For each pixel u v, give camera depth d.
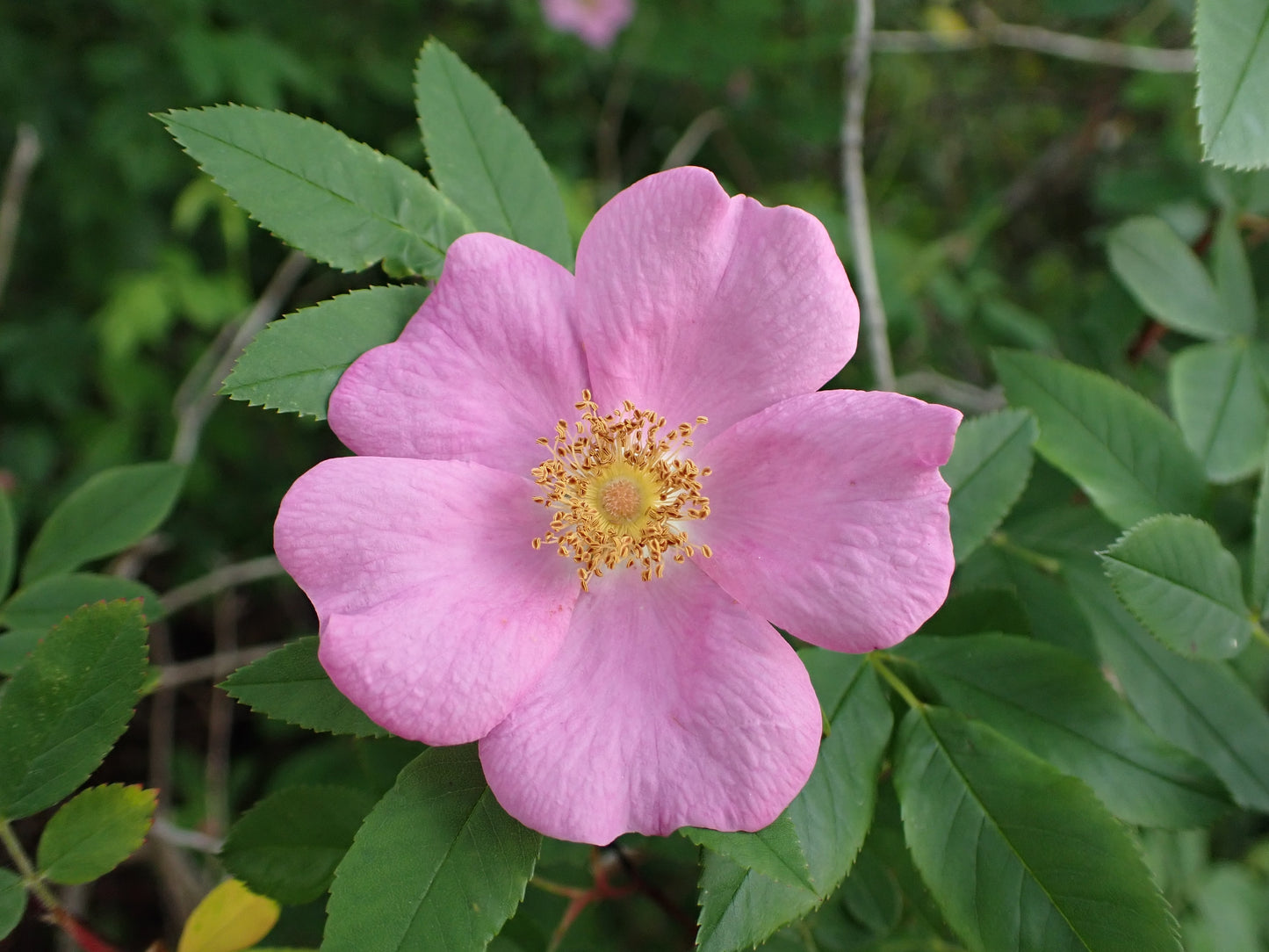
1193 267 0.17
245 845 0.13
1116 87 0.29
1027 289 0.34
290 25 0.33
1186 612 0.13
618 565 0.12
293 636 0.33
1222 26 0.12
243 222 0.30
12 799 0.12
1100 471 0.14
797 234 0.12
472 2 0.35
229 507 0.33
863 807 0.12
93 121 0.31
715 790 0.11
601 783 0.11
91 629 0.12
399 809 0.11
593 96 0.38
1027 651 0.13
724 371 0.12
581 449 0.12
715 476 0.12
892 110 0.36
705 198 0.12
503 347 0.12
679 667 0.12
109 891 0.28
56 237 0.34
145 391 0.32
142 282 0.30
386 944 0.11
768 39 0.35
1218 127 0.12
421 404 0.12
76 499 0.15
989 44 0.34
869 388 0.20
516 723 0.11
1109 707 0.13
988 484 0.14
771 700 0.11
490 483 0.12
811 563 0.11
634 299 0.12
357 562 0.11
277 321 0.12
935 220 0.37
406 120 0.35
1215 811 0.13
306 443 0.33
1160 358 0.23
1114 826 0.12
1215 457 0.16
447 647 0.11
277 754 0.31
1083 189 0.33
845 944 0.15
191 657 0.33
